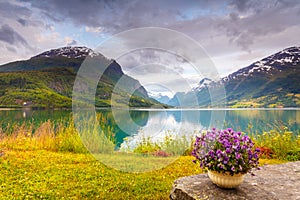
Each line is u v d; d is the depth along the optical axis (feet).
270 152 17.92
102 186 10.59
